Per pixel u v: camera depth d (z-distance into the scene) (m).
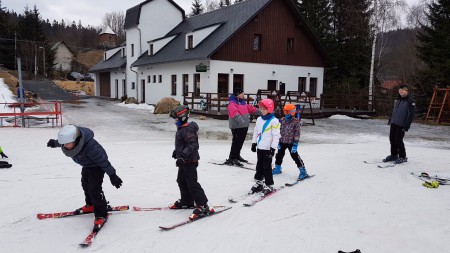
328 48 35.47
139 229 4.39
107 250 3.84
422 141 14.15
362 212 5.07
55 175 6.97
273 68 25.27
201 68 22.66
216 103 22.73
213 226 4.50
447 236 4.29
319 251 3.86
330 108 25.69
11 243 3.99
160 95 29.09
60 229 4.38
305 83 27.27
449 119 20.86
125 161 8.43
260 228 4.46
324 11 36.53
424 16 29.11
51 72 57.03
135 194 5.83
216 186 6.32
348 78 33.84
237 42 23.45
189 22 32.62
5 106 20.31
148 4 32.94
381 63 34.22
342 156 9.41
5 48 54.00
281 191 6.04
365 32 32.19
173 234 4.25
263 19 24.50
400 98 8.30
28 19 57.16
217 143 12.22
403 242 4.11
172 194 5.85
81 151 4.10
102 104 31.42
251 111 8.19
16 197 5.55
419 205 5.39
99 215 4.47
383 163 8.34
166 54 27.89
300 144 12.52
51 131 14.05
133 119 19.77
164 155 9.29
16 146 10.38
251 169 7.65
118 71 38.22
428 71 25.78
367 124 19.91
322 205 5.34
